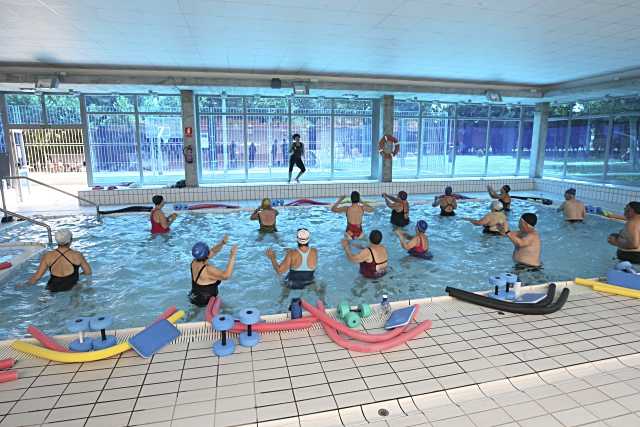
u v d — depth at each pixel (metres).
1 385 2.65
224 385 2.66
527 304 3.81
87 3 5.33
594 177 13.18
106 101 11.98
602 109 12.79
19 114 11.52
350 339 3.25
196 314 4.66
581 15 5.80
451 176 15.41
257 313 3.15
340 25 6.36
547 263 6.42
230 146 13.23
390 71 10.49
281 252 7.01
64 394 2.56
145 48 7.82
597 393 2.67
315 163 14.02
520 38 7.12
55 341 3.24
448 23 6.24
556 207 11.08
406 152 14.79
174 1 5.26
